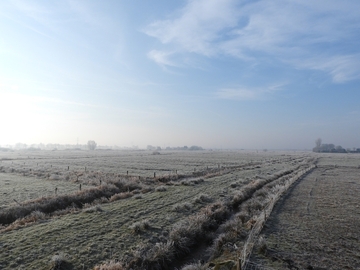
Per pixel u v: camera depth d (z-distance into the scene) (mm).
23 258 11734
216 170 53281
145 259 12188
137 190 29266
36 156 114875
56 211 21031
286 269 10633
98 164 67375
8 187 31469
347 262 11430
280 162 82625
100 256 12305
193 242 15305
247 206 23109
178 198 25125
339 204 22953
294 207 21766
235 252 12680
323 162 86438
